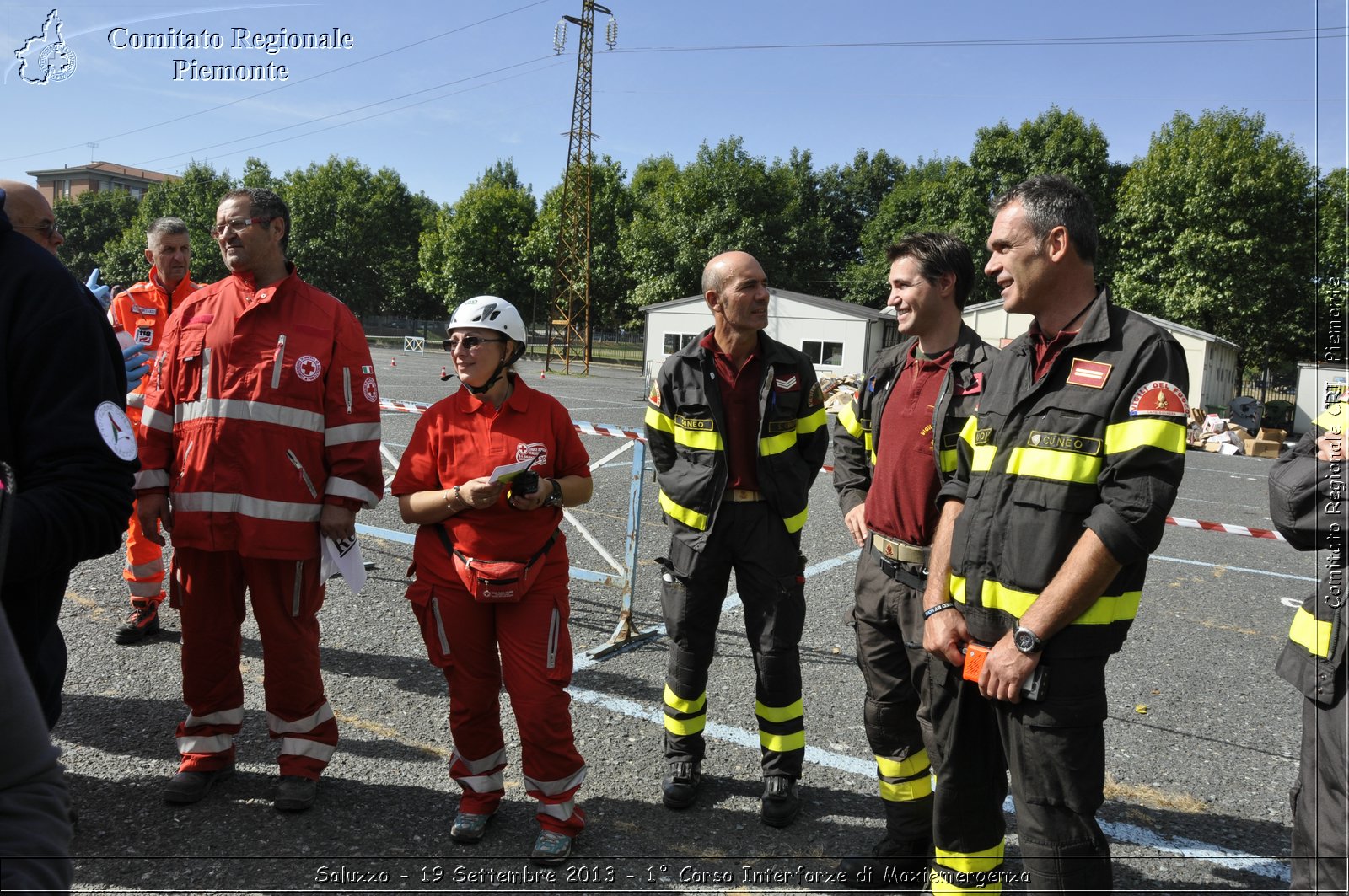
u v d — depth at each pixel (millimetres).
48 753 1000
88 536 1465
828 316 34781
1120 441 1865
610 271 59312
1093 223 2014
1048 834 1945
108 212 74062
